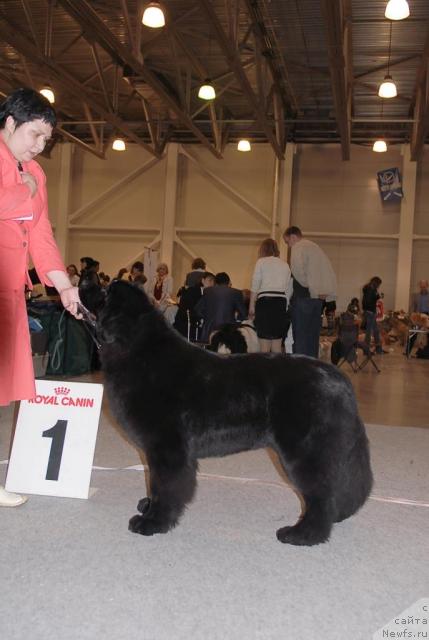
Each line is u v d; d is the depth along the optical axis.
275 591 2.43
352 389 3.02
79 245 20.36
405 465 4.57
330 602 2.36
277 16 12.33
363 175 19.06
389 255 19.05
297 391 2.86
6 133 2.93
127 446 4.84
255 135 19.38
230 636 2.08
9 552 2.70
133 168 20.03
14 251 3.04
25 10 11.10
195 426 2.93
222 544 2.90
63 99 17.72
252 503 3.53
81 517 3.19
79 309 3.16
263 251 8.27
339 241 19.27
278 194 19.06
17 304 3.13
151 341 2.99
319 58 14.41
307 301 8.05
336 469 2.88
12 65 15.61
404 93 16.39
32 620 2.13
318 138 19.11
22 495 3.50
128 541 2.89
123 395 2.98
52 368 8.39
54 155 20.34
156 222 19.97
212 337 9.33
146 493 3.63
